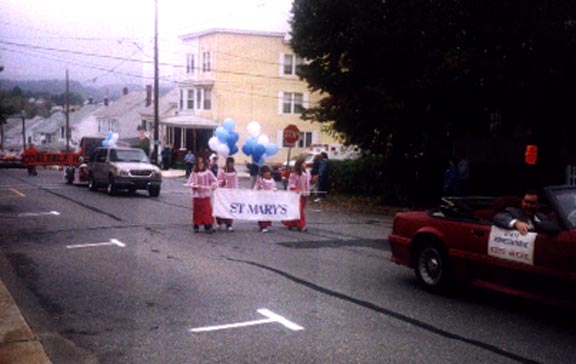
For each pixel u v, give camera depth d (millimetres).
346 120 21375
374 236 14266
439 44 19844
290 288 8820
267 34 46094
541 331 6965
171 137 53344
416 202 22562
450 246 8453
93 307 7711
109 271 9828
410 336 6699
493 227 7910
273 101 46906
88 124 78188
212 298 8188
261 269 10086
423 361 5914
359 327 7000
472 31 19250
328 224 16609
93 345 6289
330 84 21516
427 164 23266
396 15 19656
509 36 18125
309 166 33469
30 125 93938
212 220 14383
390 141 22719
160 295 8320
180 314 7422
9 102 31578
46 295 8297
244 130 46375
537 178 18812
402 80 19844
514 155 21609
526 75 18203
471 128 22031
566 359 6027
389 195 22750
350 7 20156
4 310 7477
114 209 18922
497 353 6180
